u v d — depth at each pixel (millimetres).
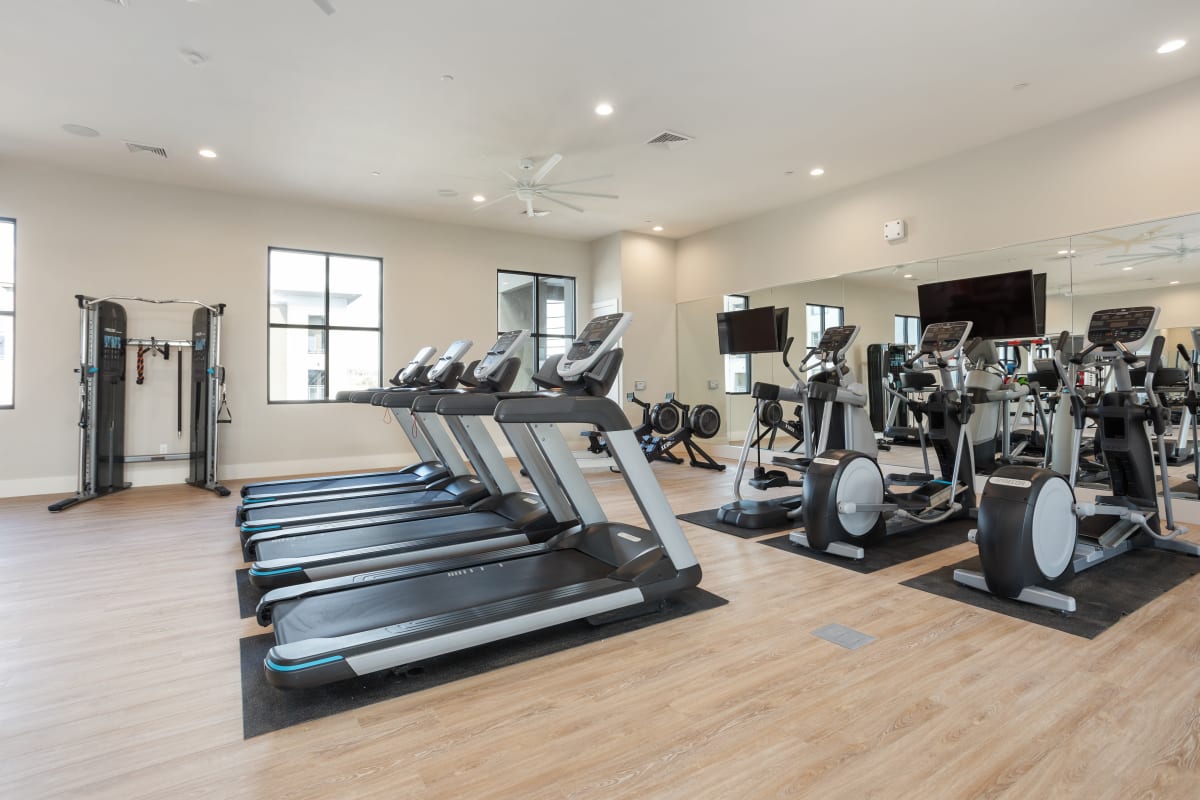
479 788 1540
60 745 1733
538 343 8305
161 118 4504
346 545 3344
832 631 2479
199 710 1923
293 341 6727
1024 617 2580
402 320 7273
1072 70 3891
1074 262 4574
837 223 6309
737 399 7598
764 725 1810
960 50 3648
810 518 3561
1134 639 2346
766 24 3365
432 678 2119
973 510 4355
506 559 2934
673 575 2660
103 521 4531
